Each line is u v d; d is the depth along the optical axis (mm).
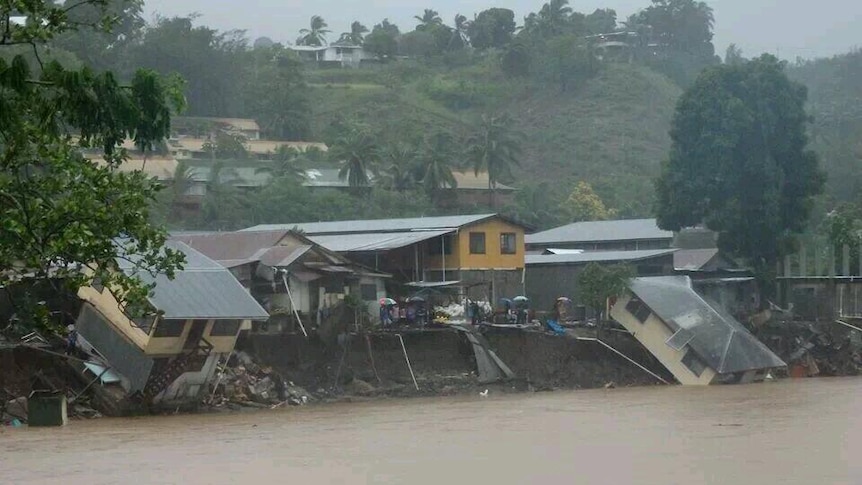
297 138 185375
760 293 114250
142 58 169000
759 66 113062
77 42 147125
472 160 165500
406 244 96938
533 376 90312
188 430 61500
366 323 86625
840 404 72312
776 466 44312
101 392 69125
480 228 102938
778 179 111812
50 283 29203
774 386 90188
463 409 73250
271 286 85125
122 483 43156
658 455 48250
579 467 45125
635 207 177750
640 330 96438
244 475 44688
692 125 113062
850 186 178625
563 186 195375
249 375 77125
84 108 23844
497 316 95375
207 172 144500
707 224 113688
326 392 80625
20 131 24641
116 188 26875
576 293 105812
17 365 67562
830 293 114500
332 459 49000
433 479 42812
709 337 93438
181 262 28844
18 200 25703
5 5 23219
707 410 69375
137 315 28062
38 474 45688
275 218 133500
